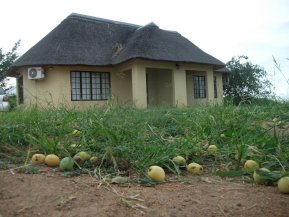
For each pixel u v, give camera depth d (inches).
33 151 134.6
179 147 130.8
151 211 74.7
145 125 160.1
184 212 74.7
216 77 880.3
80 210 74.3
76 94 669.3
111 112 189.5
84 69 673.6
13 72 732.7
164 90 786.2
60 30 707.4
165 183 100.1
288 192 88.7
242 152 116.5
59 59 633.0
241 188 95.0
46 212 73.4
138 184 97.3
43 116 188.9
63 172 108.6
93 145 132.4
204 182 102.6
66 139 141.8
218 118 171.9
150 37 713.0
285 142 140.5
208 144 142.3
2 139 148.4
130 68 670.5
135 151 120.8
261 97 292.4
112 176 105.0
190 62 703.7
